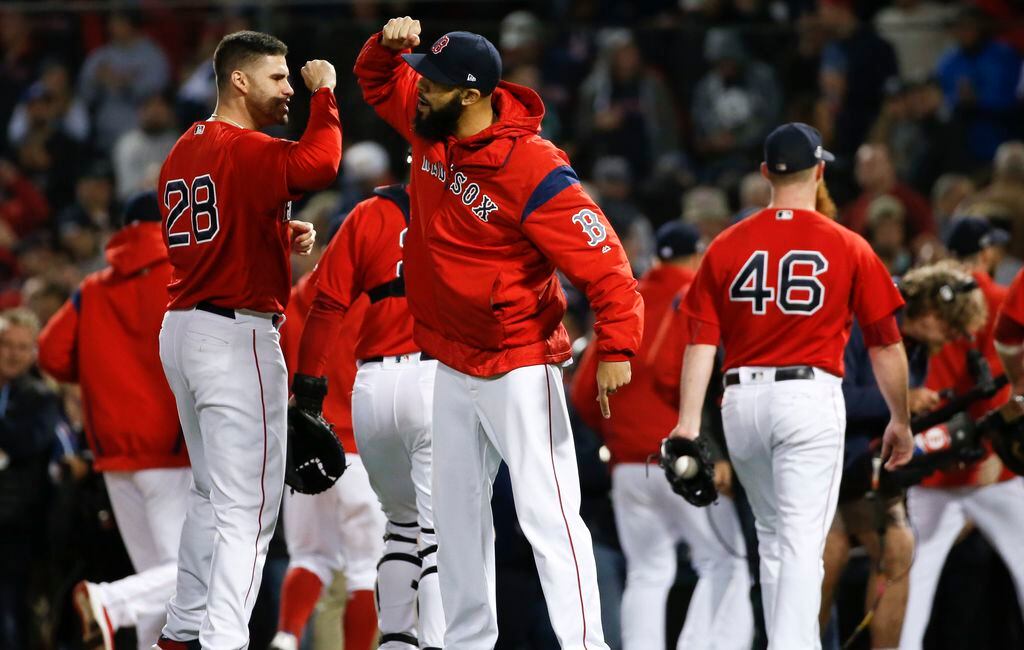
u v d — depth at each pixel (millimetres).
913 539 23750
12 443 25969
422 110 17109
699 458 20656
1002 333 23359
